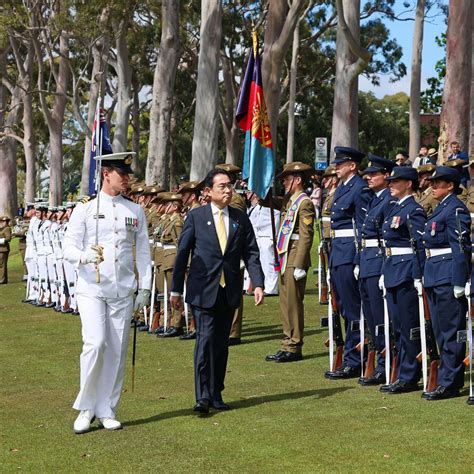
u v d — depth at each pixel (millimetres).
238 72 48812
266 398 10023
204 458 7684
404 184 10156
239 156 49438
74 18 36188
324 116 54281
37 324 17906
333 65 48938
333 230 11375
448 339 9664
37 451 8141
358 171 11438
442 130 21484
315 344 13602
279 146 55312
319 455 7621
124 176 9141
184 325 15625
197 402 9281
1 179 55219
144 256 9250
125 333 9023
